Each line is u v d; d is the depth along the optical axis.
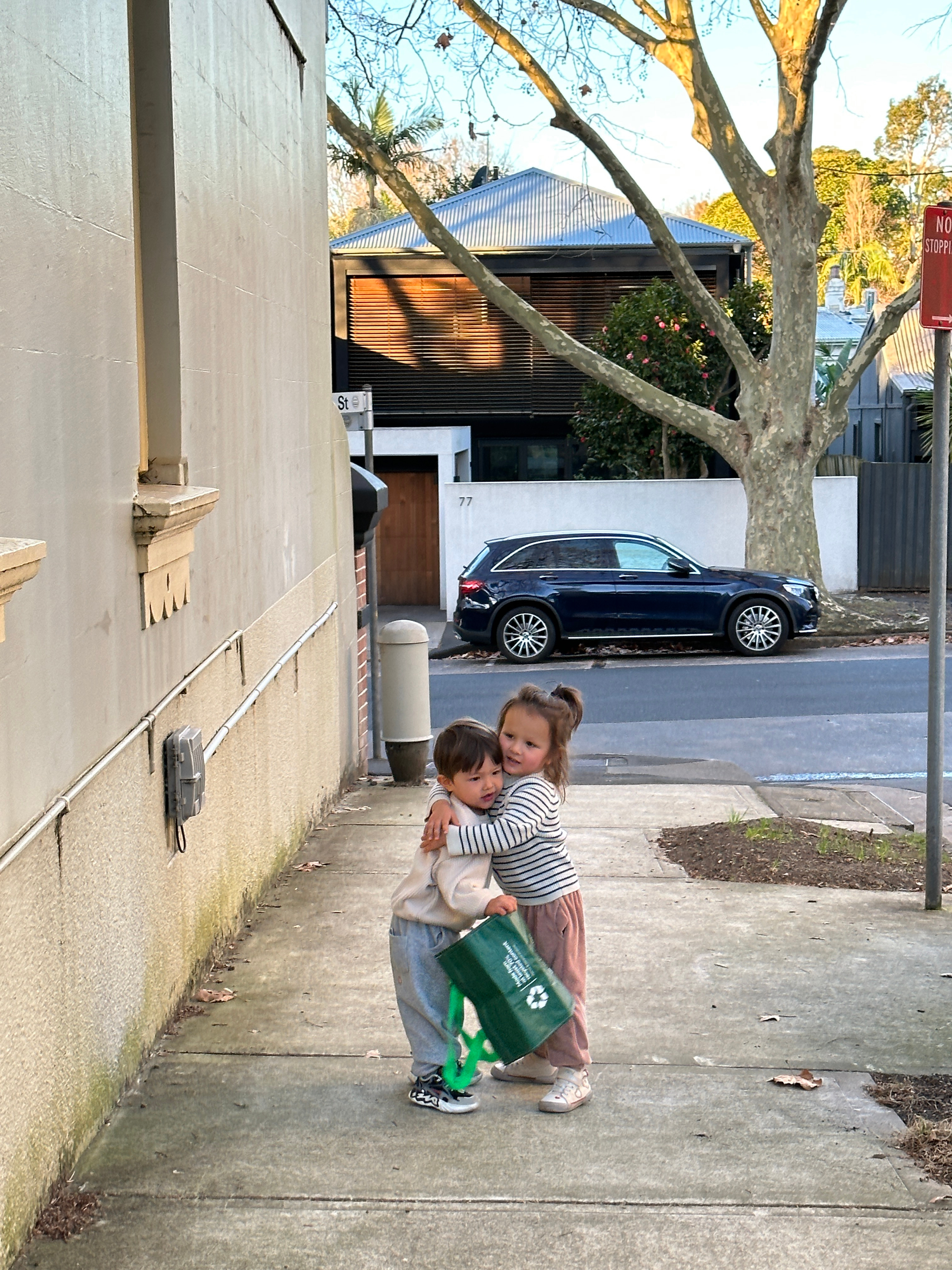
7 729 2.94
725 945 5.66
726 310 25.30
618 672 17.05
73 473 3.50
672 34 18.59
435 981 3.98
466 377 28.03
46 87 3.31
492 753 3.88
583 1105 3.99
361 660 10.88
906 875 7.09
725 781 10.64
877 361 33.50
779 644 18.00
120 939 3.94
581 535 18.56
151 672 4.35
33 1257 3.04
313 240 8.57
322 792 8.62
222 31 5.63
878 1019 4.75
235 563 5.83
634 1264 3.05
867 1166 3.56
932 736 6.32
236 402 5.90
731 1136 3.77
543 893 3.99
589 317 27.95
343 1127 3.80
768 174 19.69
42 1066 3.21
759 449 19.73
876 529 24.03
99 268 3.78
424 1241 3.16
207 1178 3.47
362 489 10.29
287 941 5.71
